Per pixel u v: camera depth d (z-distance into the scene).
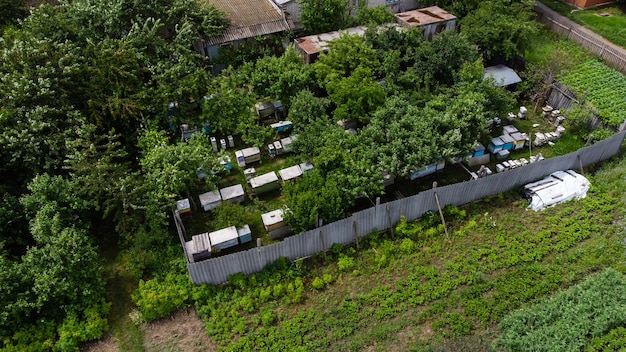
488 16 38.47
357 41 35.31
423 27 40.31
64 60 29.34
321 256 26.12
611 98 35.41
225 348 22.25
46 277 21.72
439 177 31.45
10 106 27.28
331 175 26.97
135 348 22.42
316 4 39.97
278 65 34.03
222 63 38.62
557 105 36.62
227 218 26.88
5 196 25.67
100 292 23.77
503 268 25.67
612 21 46.72
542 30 46.06
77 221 25.97
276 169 32.09
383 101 32.16
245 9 41.25
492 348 21.86
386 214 26.73
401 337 22.72
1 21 35.12
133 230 26.56
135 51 32.47
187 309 24.02
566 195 29.12
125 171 27.23
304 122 31.53
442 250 26.62
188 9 36.69
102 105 29.58
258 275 24.97
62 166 27.36
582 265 25.52
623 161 31.86
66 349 21.89
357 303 24.05
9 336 21.78
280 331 22.94
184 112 32.41
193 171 27.78
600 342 21.56
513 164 31.52
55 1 40.03
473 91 31.70
